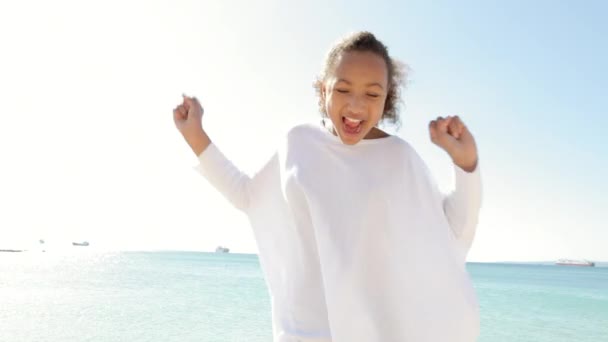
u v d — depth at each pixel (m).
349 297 1.92
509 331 22.30
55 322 18.67
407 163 2.04
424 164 2.07
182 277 47.16
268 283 2.25
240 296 29.83
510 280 68.25
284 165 2.15
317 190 2.02
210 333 17.59
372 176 2.01
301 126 2.19
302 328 2.04
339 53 1.95
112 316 20.61
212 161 2.37
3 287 31.81
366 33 1.99
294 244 2.13
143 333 17.20
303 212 2.09
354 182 2.00
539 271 114.25
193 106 2.39
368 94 1.92
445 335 1.91
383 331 1.92
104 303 24.61
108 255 136.00
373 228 1.98
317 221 1.99
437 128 1.88
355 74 1.90
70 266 63.00
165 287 34.94
